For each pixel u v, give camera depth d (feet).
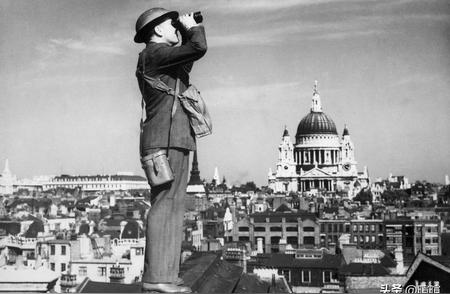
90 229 361.30
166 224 40.01
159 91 39.78
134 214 474.08
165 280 40.09
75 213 501.15
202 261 202.28
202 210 561.84
